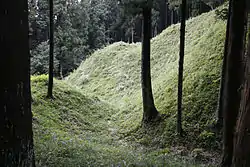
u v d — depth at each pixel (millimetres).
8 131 3031
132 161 7770
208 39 19797
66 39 38219
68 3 42938
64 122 14883
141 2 13414
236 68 6711
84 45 49375
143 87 15344
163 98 17125
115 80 28203
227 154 7133
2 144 2990
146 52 15156
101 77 30641
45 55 32469
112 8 58938
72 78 34781
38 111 14469
